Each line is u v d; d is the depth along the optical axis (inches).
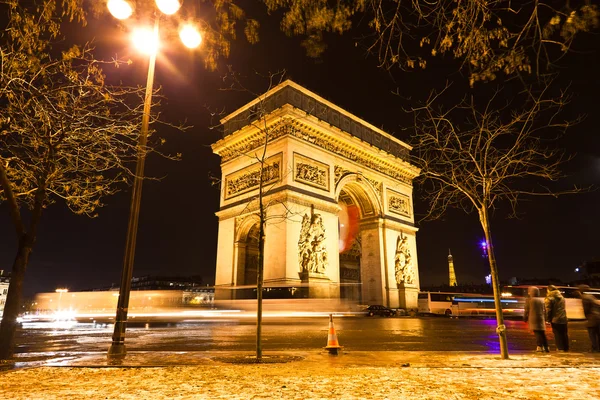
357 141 2691.9
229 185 2605.8
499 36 427.5
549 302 815.7
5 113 701.9
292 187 2207.2
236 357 702.5
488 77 453.7
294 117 2300.7
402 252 2896.2
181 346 936.3
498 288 698.8
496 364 598.5
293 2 513.0
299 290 2071.9
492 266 713.6
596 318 773.9
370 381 461.7
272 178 2295.8
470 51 448.1
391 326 1606.8
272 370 556.4
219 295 2389.3
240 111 2684.5
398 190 3107.8
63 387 452.1
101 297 3548.2
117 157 792.3
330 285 2226.9
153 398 391.9
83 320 2679.6
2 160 756.6
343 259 3117.6
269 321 1876.2
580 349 864.3
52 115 719.7
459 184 810.8
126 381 484.7
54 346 998.4
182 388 438.0
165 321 2110.0
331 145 2566.4
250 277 2422.5
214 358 692.1
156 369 573.6
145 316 2694.4
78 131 755.4
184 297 2994.6
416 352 783.1
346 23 506.6
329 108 2640.3
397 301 2768.2
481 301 2812.5
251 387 437.4
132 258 794.8
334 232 2391.7
